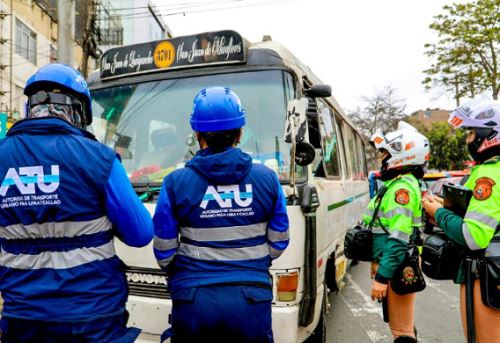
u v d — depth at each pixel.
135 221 1.91
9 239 1.80
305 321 2.94
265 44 3.61
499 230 2.27
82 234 1.79
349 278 7.60
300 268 2.90
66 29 7.82
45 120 1.86
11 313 1.78
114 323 1.89
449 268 2.50
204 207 2.05
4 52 16.36
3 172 1.80
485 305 2.25
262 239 2.15
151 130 3.67
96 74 4.07
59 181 1.76
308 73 4.17
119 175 1.89
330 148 4.75
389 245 2.94
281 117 3.34
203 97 2.14
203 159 2.06
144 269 2.93
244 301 2.00
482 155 2.39
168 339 2.24
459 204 2.35
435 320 5.27
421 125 42.41
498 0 21.56
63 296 1.75
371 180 10.54
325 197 3.98
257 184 2.11
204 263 2.05
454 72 23.58
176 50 3.68
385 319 3.34
